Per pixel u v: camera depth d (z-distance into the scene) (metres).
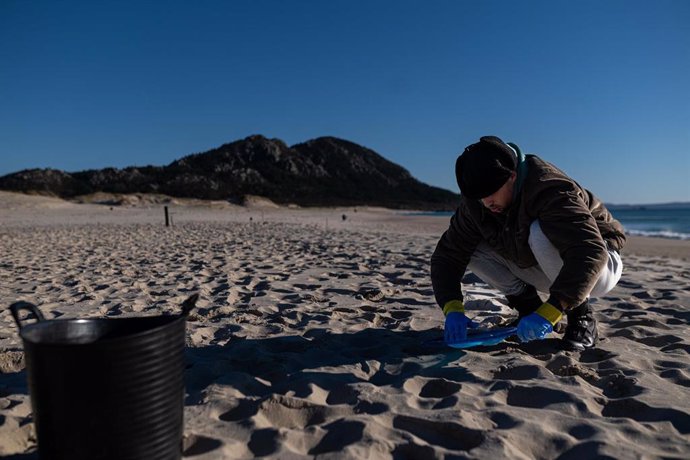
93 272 6.99
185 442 2.05
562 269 2.61
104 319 2.01
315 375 2.73
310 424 2.30
